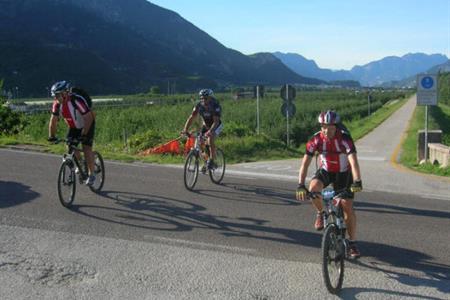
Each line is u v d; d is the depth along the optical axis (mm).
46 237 6492
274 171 13492
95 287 5016
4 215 7438
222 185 10727
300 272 5582
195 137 10297
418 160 17359
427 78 16297
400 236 7164
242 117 32906
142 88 163000
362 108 68688
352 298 4957
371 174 13578
